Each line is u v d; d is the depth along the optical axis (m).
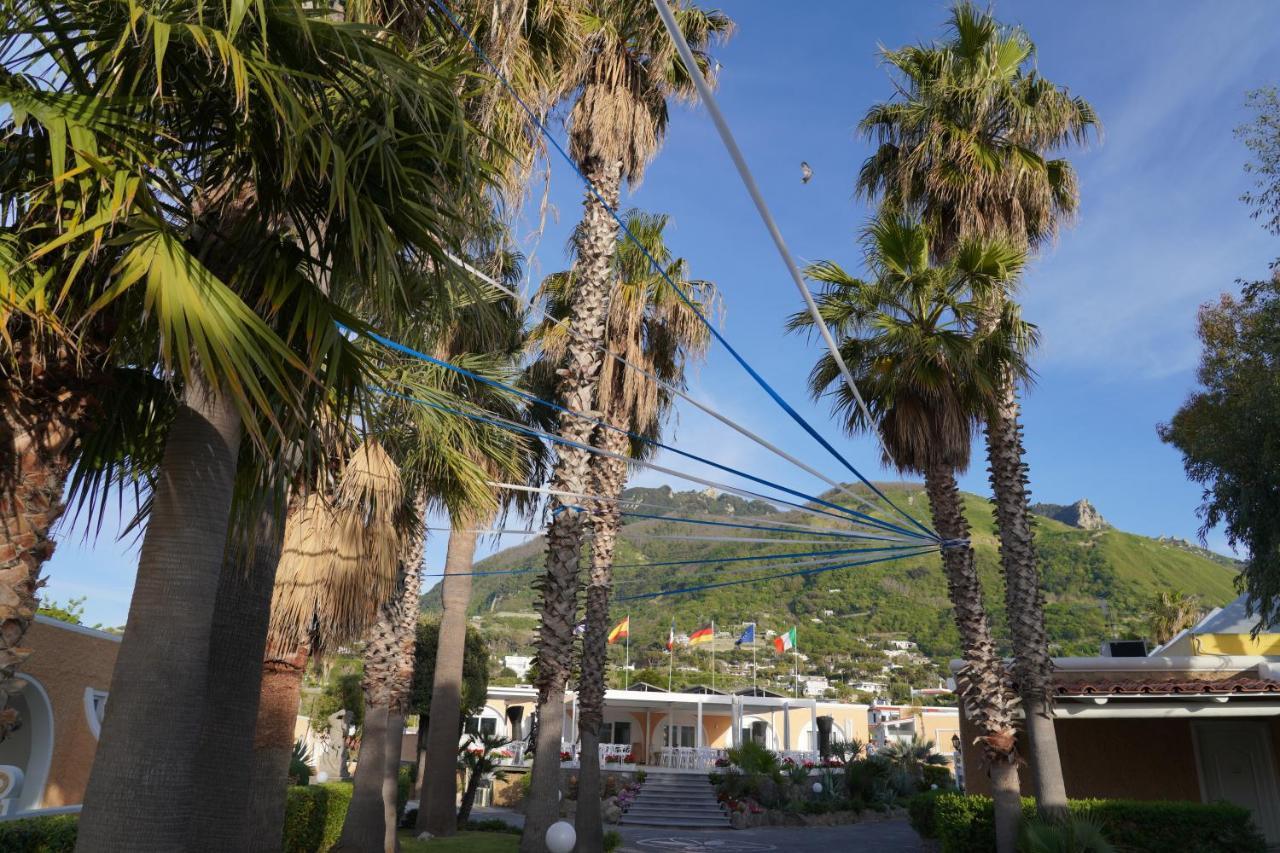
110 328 3.90
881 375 12.22
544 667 11.24
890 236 12.01
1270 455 12.02
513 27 5.75
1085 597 169.88
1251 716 14.89
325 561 7.86
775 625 134.88
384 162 4.10
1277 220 11.80
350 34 3.94
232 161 4.23
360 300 5.23
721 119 1.70
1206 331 14.05
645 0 11.70
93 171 3.47
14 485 3.57
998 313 11.79
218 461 3.99
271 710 7.33
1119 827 12.24
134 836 3.44
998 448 11.94
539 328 16.14
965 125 12.70
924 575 159.88
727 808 26.19
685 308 15.91
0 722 3.46
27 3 3.56
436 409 8.16
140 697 3.60
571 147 12.15
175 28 3.51
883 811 28.64
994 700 11.28
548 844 9.45
